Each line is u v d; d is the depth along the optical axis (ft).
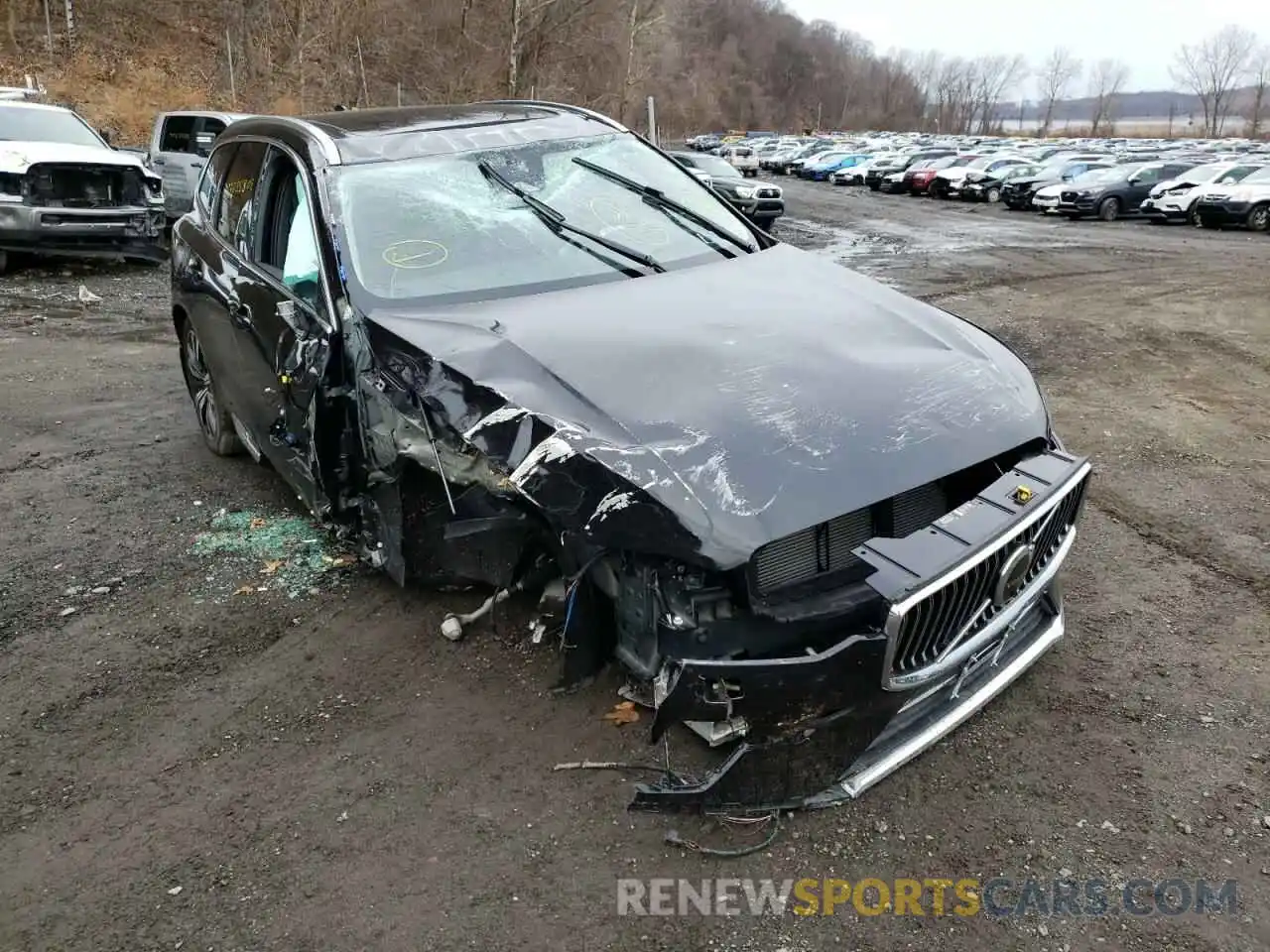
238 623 12.41
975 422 9.32
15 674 11.46
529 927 7.73
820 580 8.27
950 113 511.81
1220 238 65.31
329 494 12.00
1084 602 12.65
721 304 11.14
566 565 9.01
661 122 280.31
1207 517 15.42
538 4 97.19
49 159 35.35
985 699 9.50
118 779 9.60
